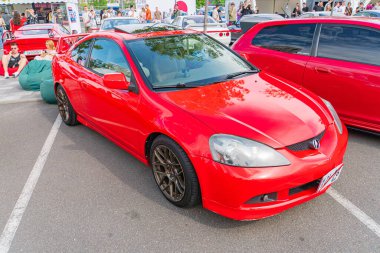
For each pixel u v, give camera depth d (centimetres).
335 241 246
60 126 503
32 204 305
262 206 239
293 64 452
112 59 364
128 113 321
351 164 356
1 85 766
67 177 350
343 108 416
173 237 256
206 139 244
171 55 346
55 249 249
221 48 388
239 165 230
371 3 1850
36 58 766
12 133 481
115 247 249
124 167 366
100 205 299
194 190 262
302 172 236
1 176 358
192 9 1977
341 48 415
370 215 273
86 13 1833
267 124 252
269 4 1975
